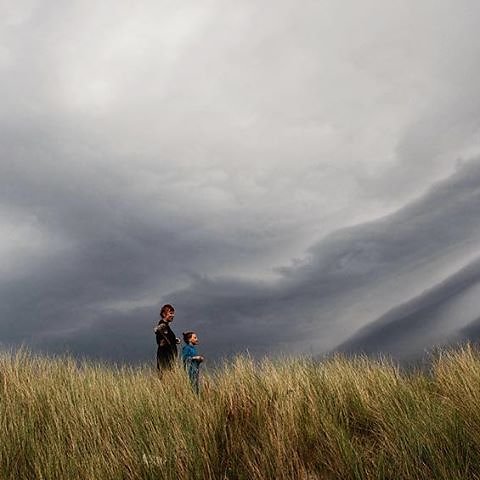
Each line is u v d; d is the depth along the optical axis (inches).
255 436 203.5
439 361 265.1
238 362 269.4
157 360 321.1
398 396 230.8
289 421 204.4
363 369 267.0
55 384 251.4
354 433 215.6
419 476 168.9
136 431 200.7
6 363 276.2
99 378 264.5
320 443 197.9
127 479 177.9
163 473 176.2
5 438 194.1
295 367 269.4
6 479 175.8
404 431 189.8
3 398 235.6
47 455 185.0
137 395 238.1
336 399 234.5
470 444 177.8
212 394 244.8
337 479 177.3
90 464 178.4
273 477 177.2
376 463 179.3
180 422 207.5
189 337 297.7
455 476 160.6
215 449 191.6
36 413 220.1
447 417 194.1
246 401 227.3
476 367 241.9
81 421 210.5
